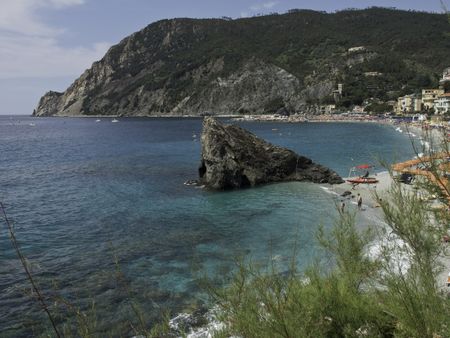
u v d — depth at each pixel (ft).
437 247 18.08
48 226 97.60
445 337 16.47
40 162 223.30
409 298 17.38
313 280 21.81
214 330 19.15
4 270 68.69
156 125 602.44
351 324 20.54
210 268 65.46
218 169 143.64
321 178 153.17
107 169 193.06
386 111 572.92
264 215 106.63
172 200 126.82
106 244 83.66
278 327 17.31
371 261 23.08
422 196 18.86
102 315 49.55
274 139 336.49
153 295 57.41
